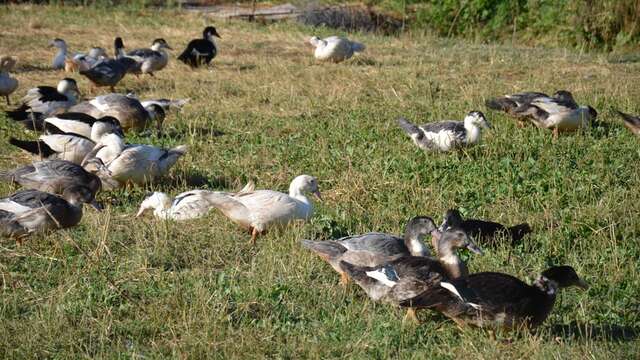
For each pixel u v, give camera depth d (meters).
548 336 8.40
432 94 18.72
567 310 9.11
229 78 20.86
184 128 16.48
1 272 9.82
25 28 26.80
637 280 9.76
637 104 17.59
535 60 22.50
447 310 8.32
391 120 16.67
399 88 19.39
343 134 15.64
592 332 8.60
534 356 7.88
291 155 14.50
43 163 12.44
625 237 10.96
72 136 13.95
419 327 8.63
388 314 8.88
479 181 13.01
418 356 8.00
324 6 31.78
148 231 11.14
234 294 9.30
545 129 15.54
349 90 19.11
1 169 13.89
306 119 16.97
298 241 10.59
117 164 12.80
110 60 19.61
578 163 13.88
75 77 21.11
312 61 22.83
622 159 14.00
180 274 9.88
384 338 8.30
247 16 30.70
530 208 12.25
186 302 9.04
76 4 31.20
